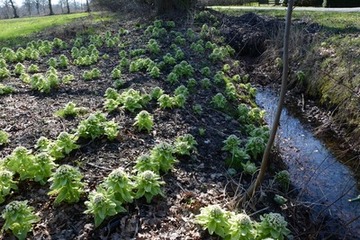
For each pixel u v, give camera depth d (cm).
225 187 426
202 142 536
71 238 336
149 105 641
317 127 718
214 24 1309
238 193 420
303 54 967
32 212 368
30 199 388
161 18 1455
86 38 1278
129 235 340
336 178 531
